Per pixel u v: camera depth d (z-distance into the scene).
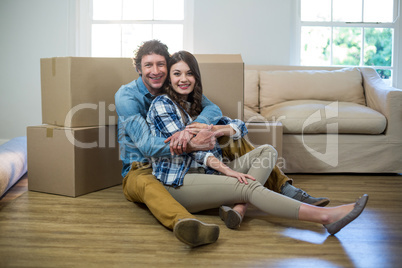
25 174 3.16
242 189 1.93
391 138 3.24
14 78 4.41
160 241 1.79
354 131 3.23
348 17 4.45
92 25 4.51
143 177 2.08
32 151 2.62
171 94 2.20
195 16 4.26
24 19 4.37
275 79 3.78
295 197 2.20
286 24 4.24
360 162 3.25
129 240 1.79
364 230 1.94
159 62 2.20
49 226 1.97
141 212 2.20
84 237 1.83
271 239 1.82
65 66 2.47
